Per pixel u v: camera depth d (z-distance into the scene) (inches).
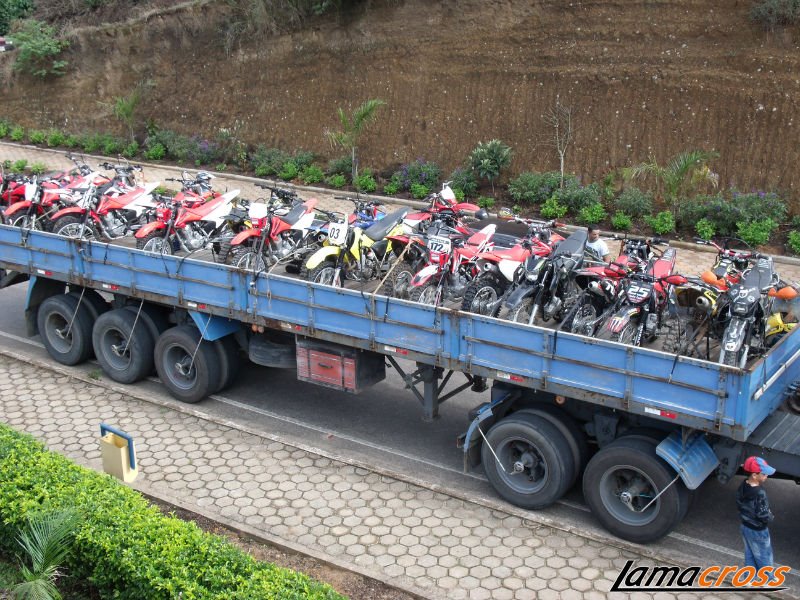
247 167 872.9
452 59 802.2
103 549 252.2
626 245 388.2
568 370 301.0
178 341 404.8
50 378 443.2
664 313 355.6
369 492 334.6
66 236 436.8
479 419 326.0
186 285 394.6
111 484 289.4
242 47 920.3
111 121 1003.3
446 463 359.6
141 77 993.5
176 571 242.1
